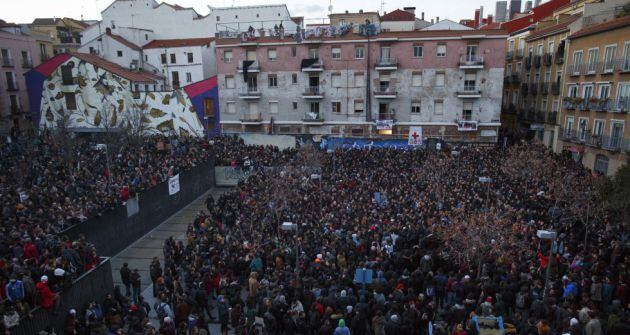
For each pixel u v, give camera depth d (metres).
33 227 16.52
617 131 30.30
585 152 33.91
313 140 45.69
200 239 19.25
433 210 21.36
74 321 12.66
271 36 45.34
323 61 44.44
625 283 13.66
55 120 45.75
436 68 42.62
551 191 23.98
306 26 52.34
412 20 51.25
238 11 61.12
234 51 46.06
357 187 26.80
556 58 39.53
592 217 20.48
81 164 29.31
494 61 41.50
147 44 57.00
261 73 46.00
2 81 44.91
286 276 15.15
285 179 26.70
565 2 51.06
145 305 15.05
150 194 26.70
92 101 45.38
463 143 43.19
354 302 13.38
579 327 10.82
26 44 48.56
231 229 21.91
